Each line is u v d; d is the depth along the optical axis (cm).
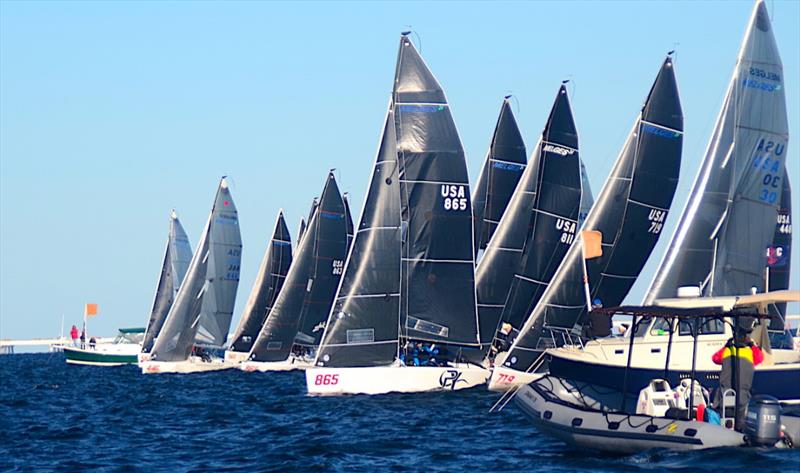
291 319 16025
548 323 9500
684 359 6512
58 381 15500
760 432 5222
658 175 9869
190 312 16562
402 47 9762
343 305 9512
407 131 9688
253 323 17525
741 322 6481
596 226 9925
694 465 5031
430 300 9688
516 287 10481
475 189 11844
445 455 5903
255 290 17575
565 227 10369
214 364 16725
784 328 9212
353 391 9481
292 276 16000
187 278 16588
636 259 9931
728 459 5103
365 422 7650
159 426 8031
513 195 10888
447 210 9706
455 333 9712
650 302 8525
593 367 6662
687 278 8462
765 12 8238
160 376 15975
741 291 8250
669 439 5341
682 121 9900
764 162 8219
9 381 15950
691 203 8469
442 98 9731
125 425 8138
